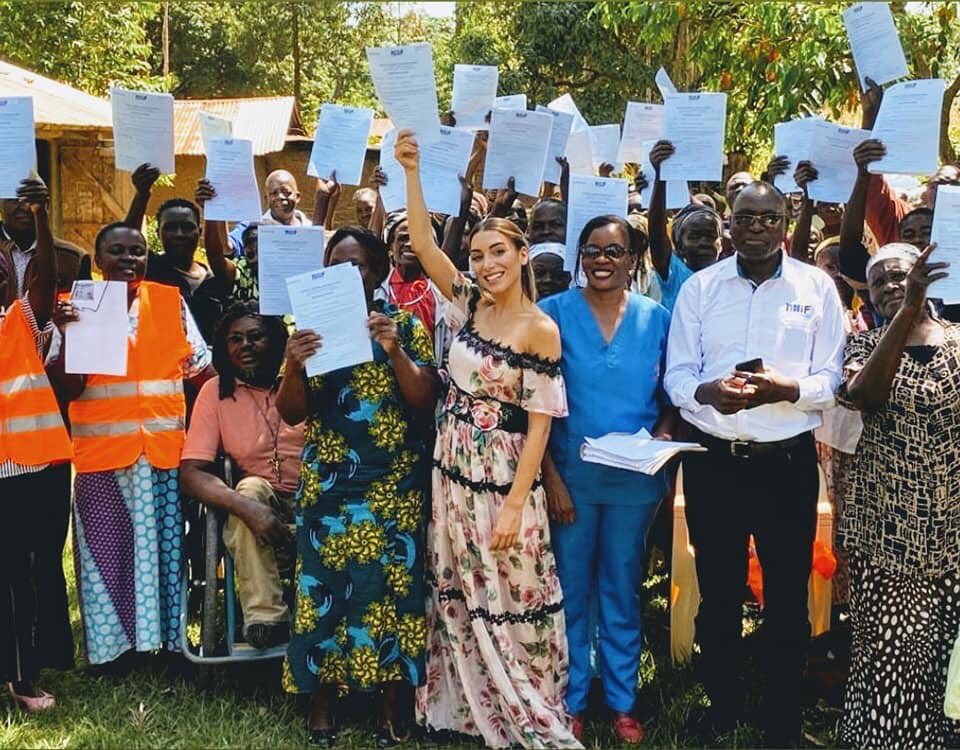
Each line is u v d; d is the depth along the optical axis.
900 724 3.91
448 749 4.11
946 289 3.69
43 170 15.92
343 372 4.07
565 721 4.13
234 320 4.60
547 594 4.08
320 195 5.63
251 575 4.41
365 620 4.07
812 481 4.05
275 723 4.29
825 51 8.24
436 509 4.11
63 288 4.95
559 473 4.21
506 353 3.95
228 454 4.64
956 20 8.30
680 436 4.19
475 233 3.95
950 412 3.80
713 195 8.74
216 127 5.12
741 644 4.23
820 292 4.05
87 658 4.57
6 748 4.00
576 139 6.06
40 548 4.45
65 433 4.32
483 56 22.08
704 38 9.44
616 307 4.22
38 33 19.38
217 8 35.75
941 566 3.88
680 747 4.15
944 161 8.30
